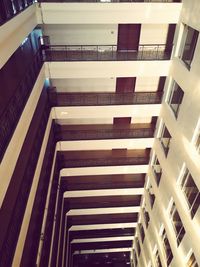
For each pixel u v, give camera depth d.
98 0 9.91
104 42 12.12
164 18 9.78
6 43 6.43
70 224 18.06
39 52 10.75
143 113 12.65
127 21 9.93
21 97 7.88
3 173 5.93
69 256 18.70
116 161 15.01
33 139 9.09
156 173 13.88
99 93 13.43
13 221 6.83
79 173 15.24
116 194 16.62
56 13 9.65
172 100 10.98
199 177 8.39
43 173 10.86
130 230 19.92
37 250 8.83
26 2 8.54
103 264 21.08
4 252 6.03
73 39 11.98
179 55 10.05
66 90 13.61
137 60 10.77
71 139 13.67
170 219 11.69
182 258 10.30
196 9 8.17
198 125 8.41
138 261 18.77
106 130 14.23
